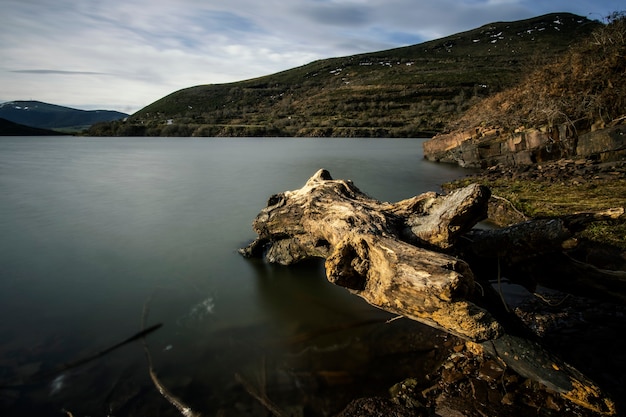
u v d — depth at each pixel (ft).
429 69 492.95
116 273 29.37
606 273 18.15
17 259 32.01
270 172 91.76
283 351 19.06
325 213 23.62
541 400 14.65
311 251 26.99
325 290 26.08
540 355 15.06
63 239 37.70
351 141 242.99
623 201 36.50
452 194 19.20
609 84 63.52
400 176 81.82
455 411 14.42
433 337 19.17
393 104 361.92
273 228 28.58
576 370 14.51
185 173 89.76
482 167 87.56
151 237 38.52
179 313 23.26
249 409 15.14
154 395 15.97
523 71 142.82
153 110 499.92
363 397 15.55
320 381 16.67
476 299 15.58
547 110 70.49
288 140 268.21
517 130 80.07
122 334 20.80
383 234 18.58
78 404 15.44
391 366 17.34
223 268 30.50
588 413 13.87
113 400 15.66
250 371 17.49
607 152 56.85
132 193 63.10
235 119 416.87
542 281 19.66
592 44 76.28
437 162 109.91
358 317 22.06
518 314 20.99
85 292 26.03
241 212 49.78
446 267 14.64
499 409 14.38
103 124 397.39
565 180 49.06
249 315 22.89
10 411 14.98
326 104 405.59
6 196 60.03
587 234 26.78
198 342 20.02
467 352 17.60
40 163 113.80
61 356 18.67
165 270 30.07
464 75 412.98
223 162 115.96
